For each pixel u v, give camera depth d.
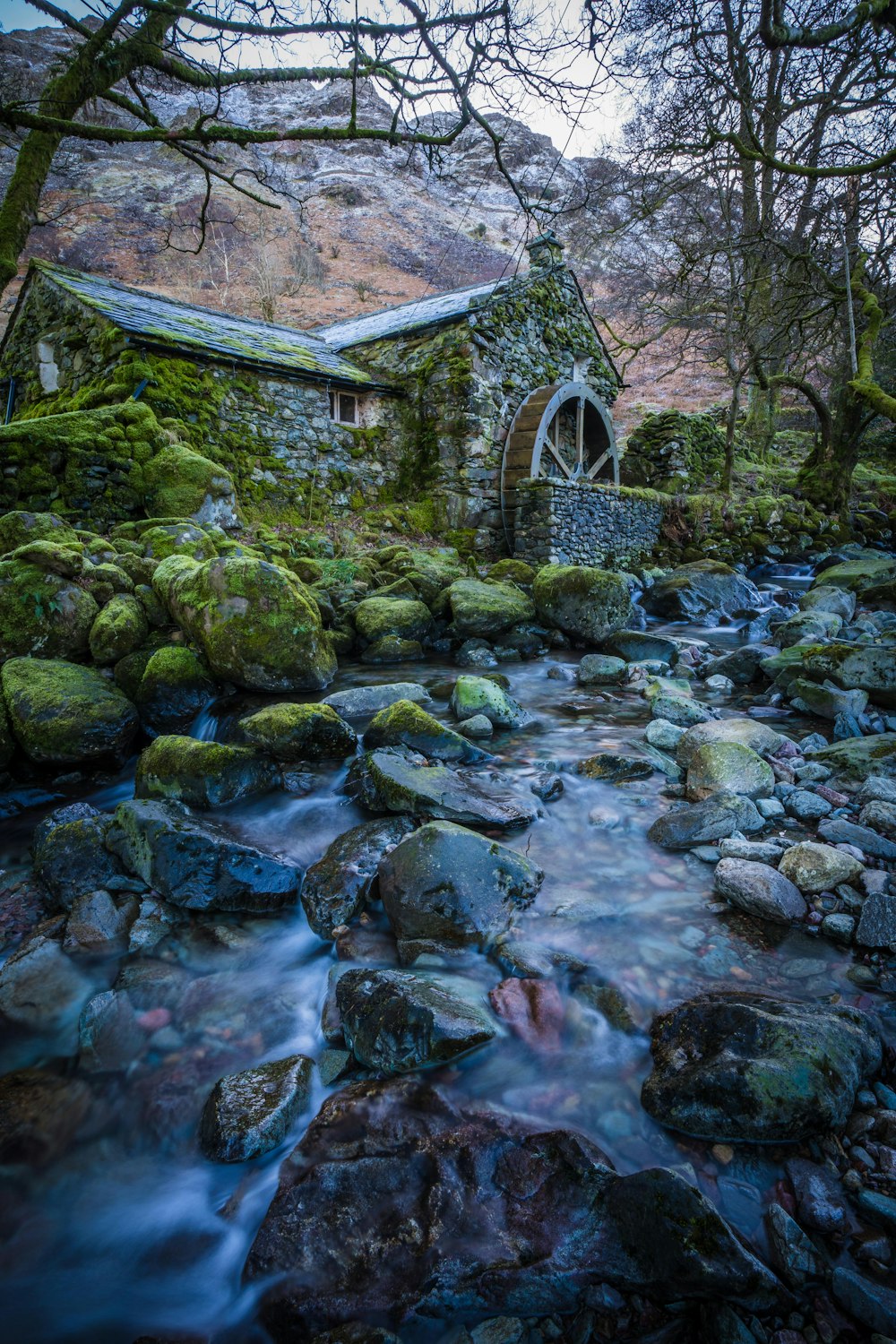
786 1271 1.42
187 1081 2.11
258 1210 1.72
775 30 3.18
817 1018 1.92
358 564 8.51
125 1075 2.14
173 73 3.45
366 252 34.53
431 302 14.29
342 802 3.81
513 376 12.45
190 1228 1.72
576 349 14.23
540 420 11.52
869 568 9.17
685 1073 1.84
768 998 2.13
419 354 11.93
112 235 28.52
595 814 3.49
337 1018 2.26
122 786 4.20
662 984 2.27
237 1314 1.53
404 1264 1.53
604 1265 1.48
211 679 5.26
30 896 3.09
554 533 10.93
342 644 7.03
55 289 10.03
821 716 4.86
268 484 9.88
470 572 9.41
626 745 4.48
